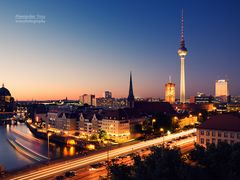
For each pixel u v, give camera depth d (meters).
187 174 50.56
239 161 57.97
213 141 121.12
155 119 196.00
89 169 93.69
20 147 184.88
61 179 83.62
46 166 96.38
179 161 55.03
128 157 111.75
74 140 185.38
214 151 63.09
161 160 53.81
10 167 133.00
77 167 96.38
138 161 57.47
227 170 56.69
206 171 56.66
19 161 146.75
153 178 50.19
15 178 82.75
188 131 198.25
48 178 83.88
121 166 59.03
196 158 66.38
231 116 121.50
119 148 130.62
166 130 194.12
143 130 188.88
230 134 116.62
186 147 132.25
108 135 181.50
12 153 168.75
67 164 100.00
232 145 68.38
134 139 181.88
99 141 177.75
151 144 142.00
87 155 114.12
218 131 119.81
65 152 166.75
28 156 157.88
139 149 128.50
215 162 59.22
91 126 198.50
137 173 52.09
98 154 116.75
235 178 51.81
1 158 154.12
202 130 124.50
